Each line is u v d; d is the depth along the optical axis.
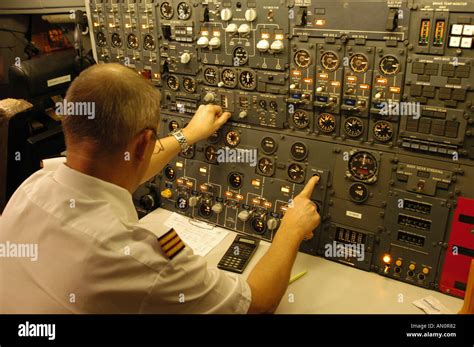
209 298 1.29
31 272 1.21
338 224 1.96
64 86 2.77
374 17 1.67
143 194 2.49
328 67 1.83
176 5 2.14
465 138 1.64
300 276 1.88
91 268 1.14
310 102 1.92
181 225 2.27
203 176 2.29
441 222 1.73
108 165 1.24
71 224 1.19
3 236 1.28
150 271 1.18
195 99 2.26
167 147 2.00
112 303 1.15
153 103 1.27
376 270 1.90
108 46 2.51
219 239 2.14
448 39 1.56
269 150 2.09
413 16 1.60
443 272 1.75
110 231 1.18
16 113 2.37
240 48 2.02
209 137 2.24
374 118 1.80
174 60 2.25
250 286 1.41
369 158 1.84
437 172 1.71
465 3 1.50
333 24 1.76
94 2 2.46
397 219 1.82
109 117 1.16
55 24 3.04
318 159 1.97
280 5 1.85
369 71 1.75
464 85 1.58
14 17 2.74
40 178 1.41
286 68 1.93
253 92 2.07
